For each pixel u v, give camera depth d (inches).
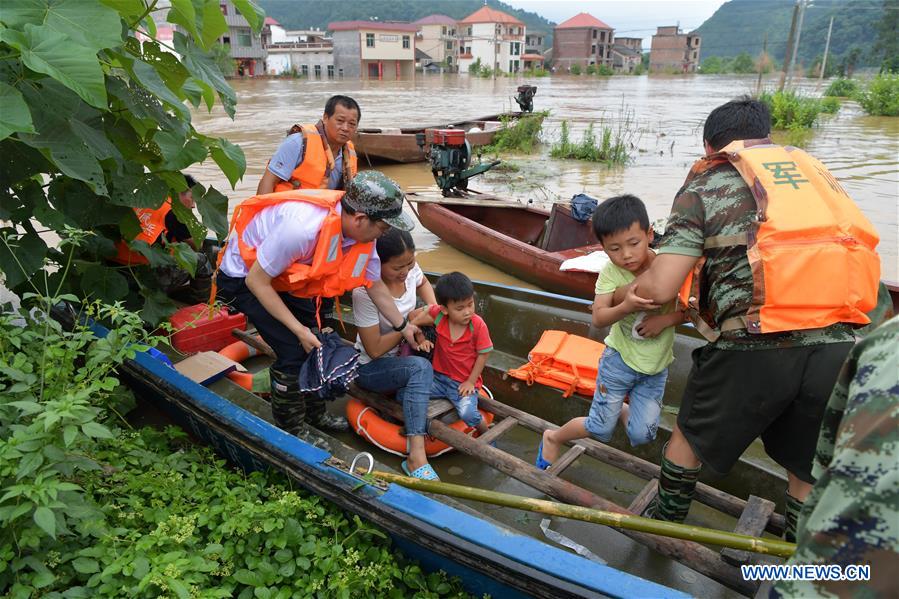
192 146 130.3
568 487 104.8
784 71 861.8
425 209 297.6
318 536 97.2
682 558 91.4
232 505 95.9
